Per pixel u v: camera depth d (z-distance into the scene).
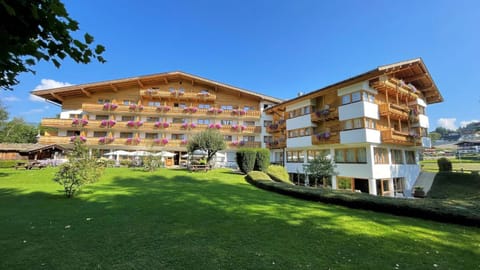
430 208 6.73
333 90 21.42
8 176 15.98
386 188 19.67
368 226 5.92
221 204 8.33
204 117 33.75
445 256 4.16
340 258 3.99
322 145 22.02
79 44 2.62
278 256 4.03
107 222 6.01
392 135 18.30
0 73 2.57
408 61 19.03
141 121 31.94
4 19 2.28
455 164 33.06
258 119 34.41
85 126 29.78
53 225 5.75
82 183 9.82
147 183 14.37
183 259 3.88
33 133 51.44
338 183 21.34
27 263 3.71
